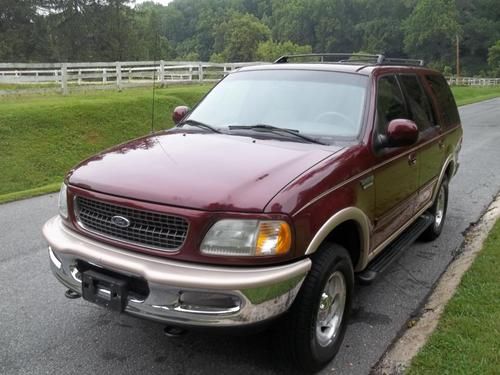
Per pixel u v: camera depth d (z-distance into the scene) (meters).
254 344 3.88
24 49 62.03
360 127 4.02
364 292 4.86
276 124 4.19
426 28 109.81
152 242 3.10
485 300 4.30
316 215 3.20
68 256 3.37
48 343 3.88
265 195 3.04
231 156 3.52
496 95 48.16
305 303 3.23
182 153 3.60
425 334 3.91
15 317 4.26
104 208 3.29
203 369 3.58
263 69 4.86
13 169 13.12
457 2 118.94
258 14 161.25
